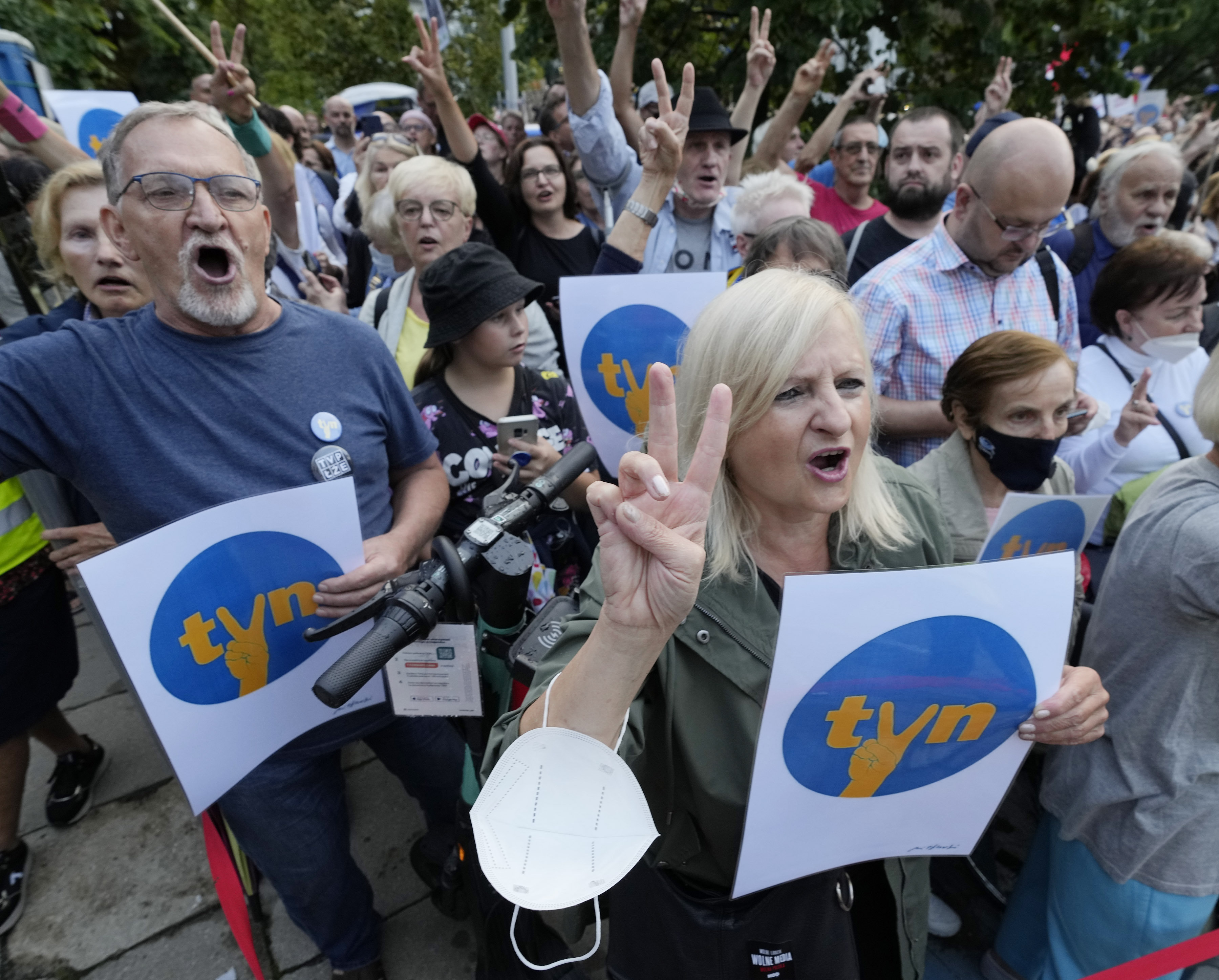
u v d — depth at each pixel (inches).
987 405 67.7
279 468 57.5
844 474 41.0
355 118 299.4
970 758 44.4
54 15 286.0
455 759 74.8
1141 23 244.4
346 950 72.4
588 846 30.1
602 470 96.1
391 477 71.2
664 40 256.4
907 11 235.9
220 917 84.3
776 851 43.3
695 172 119.1
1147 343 85.9
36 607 80.0
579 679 32.6
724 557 42.8
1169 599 53.6
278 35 567.2
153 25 362.6
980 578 39.1
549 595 77.2
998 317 92.0
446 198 100.4
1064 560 40.2
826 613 37.6
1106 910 60.9
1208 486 53.2
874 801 44.1
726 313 41.0
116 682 120.8
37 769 104.6
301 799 64.0
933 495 54.1
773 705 38.9
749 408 40.0
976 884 86.6
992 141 83.4
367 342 65.0
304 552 54.7
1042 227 83.3
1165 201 117.0
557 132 215.6
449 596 45.1
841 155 158.7
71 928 83.4
